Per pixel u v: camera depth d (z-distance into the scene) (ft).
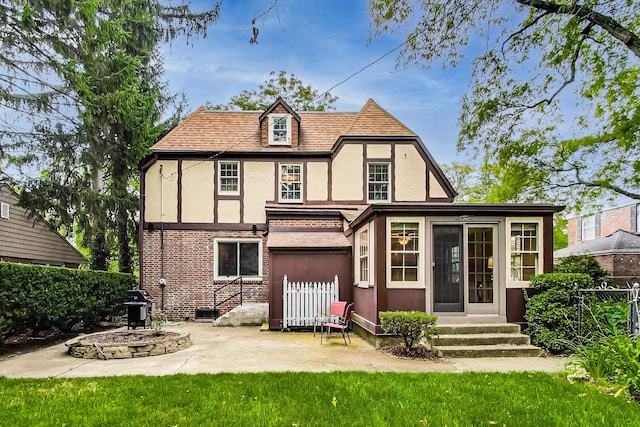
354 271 39.88
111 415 15.35
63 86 48.57
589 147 49.39
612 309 27.32
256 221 52.26
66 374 21.89
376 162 53.31
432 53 30.40
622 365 18.80
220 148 52.90
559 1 32.22
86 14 43.50
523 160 51.93
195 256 51.39
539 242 31.81
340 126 58.18
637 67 40.70
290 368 23.15
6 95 43.75
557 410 15.93
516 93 44.86
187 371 22.40
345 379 20.04
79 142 51.39
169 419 15.01
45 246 61.67
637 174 47.32
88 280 39.19
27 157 49.34
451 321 30.48
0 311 27.55
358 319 36.65
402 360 25.71
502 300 31.22
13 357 26.89
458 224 31.89
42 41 44.24
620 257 66.23
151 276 50.78
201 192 52.16
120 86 50.80
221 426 14.42
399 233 31.50
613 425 14.49
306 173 52.95
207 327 42.80
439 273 31.63
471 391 18.22
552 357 27.14
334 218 48.16
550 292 28.84
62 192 49.44
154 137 62.08
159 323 36.96
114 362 24.94
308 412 15.69
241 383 19.34
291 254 40.16
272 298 39.55
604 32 37.14
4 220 53.57
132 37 57.62
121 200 56.34
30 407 16.20
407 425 14.53
